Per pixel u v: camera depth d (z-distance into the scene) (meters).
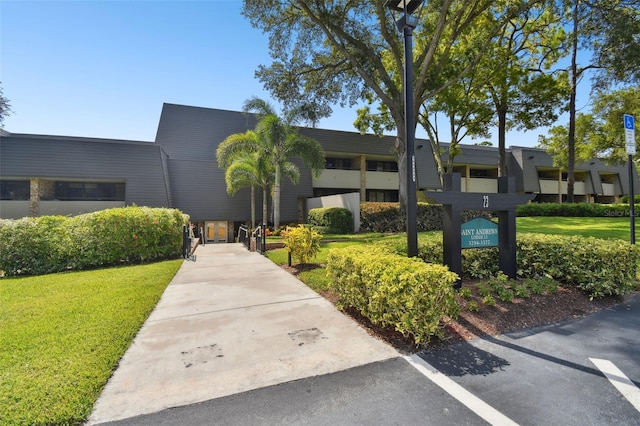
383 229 15.58
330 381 2.59
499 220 5.17
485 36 15.47
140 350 3.14
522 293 4.38
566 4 12.55
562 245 5.23
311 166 17.19
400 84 16.56
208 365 2.84
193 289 5.57
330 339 3.41
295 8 13.66
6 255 7.37
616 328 3.69
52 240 7.77
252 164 17.38
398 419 2.12
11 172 15.92
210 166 20.16
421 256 5.46
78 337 3.36
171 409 2.22
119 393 2.40
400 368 2.80
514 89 18.17
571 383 2.56
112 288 5.54
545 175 31.88
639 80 13.85
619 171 33.47
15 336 3.37
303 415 2.16
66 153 16.84
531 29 16.80
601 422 2.09
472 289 4.73
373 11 13.78
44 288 5.57
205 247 13.10
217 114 22.77
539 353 3.09
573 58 18.11
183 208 19.11
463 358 2.99
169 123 21.42
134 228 8.77
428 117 21.11
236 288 5.63
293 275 6.72
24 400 2.23
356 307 4.16
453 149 20.64
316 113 16.42
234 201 20.25
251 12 13.24
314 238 7.57
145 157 18.09
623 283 4.81
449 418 2.13
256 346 3.24
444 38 15.75
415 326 3.10
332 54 15.77
